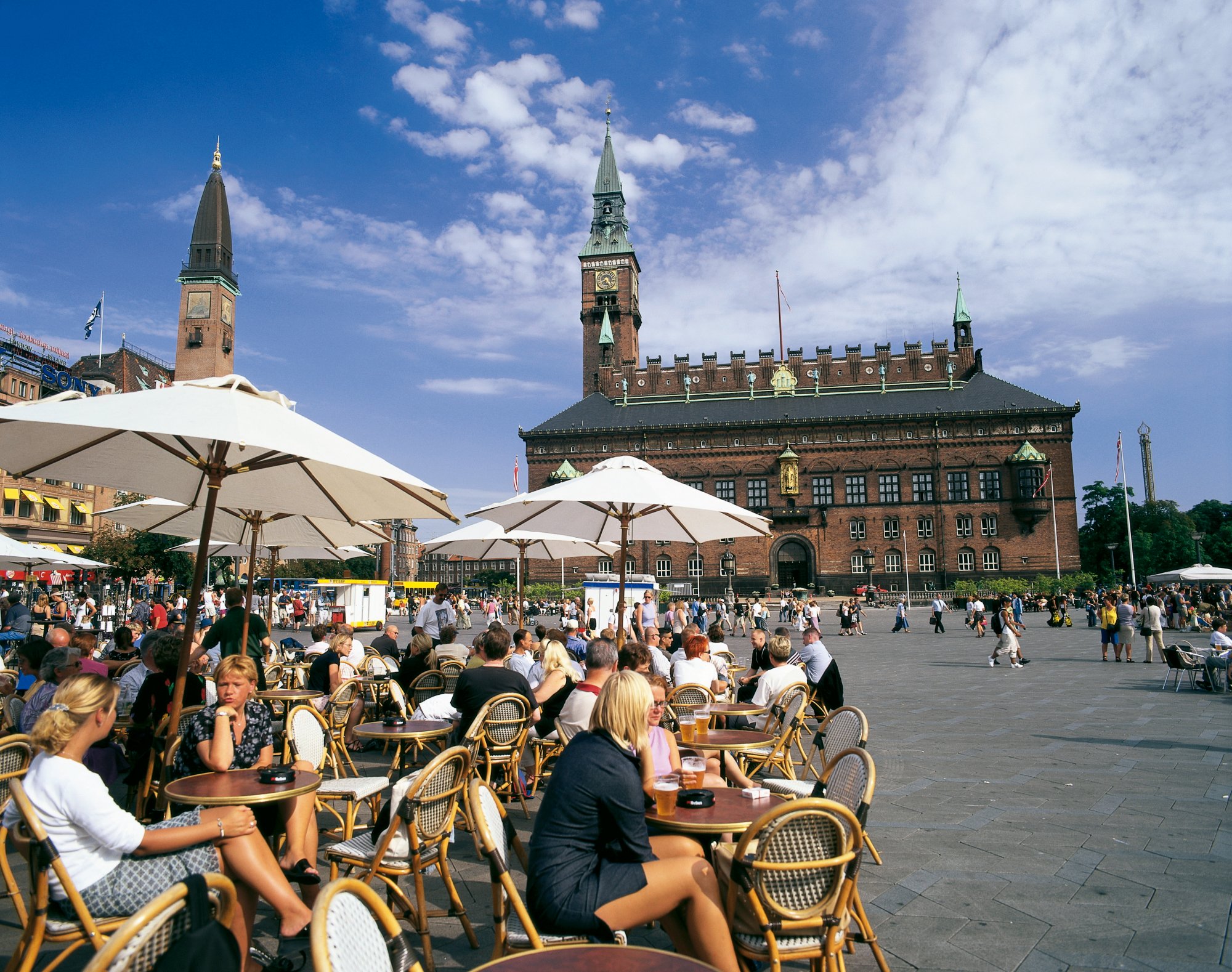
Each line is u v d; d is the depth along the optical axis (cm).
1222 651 2055
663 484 1178
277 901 461
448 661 1384
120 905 435
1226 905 598
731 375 9550
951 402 8731
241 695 625
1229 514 12631
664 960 306
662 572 8850
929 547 8450
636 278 11088
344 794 686
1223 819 827
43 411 628
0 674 990
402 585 8400
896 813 859
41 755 441
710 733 829
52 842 426
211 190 9462
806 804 408
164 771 685
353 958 279
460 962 531
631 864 426
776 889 418
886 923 575
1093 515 10750
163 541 6006
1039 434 8350
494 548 2183
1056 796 924
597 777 428
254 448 823
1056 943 539
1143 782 995
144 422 617
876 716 1580
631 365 9856
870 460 8669
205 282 9244
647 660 909
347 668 1324
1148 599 2723
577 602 5431
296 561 10062
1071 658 2938
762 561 8700
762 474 8856
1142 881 650
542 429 9262
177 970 280
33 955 421
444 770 535
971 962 513
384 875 525
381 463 748
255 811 597
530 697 889
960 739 1307
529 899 427
